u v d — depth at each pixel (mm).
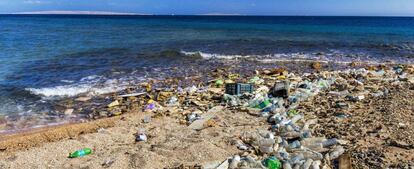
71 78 17297
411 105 10109
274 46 31344
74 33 45781
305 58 24344
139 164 7133
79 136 9109
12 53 24859
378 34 46156
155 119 10703
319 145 7520
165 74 18594
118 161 7305
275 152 7289
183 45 31172
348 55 26047
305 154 7020
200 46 30609
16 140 9000
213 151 7574
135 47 29266
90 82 16547
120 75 18219
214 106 11938
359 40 37031
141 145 8289
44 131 9906
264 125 9484
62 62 21562
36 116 11852
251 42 34344
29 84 15867
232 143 8047
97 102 13477
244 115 10617
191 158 7328
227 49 28875
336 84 14477
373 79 15695
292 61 22812
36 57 23203
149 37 39562
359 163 6559
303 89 13586
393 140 7430
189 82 16641
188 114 11125
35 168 7242
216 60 23109
